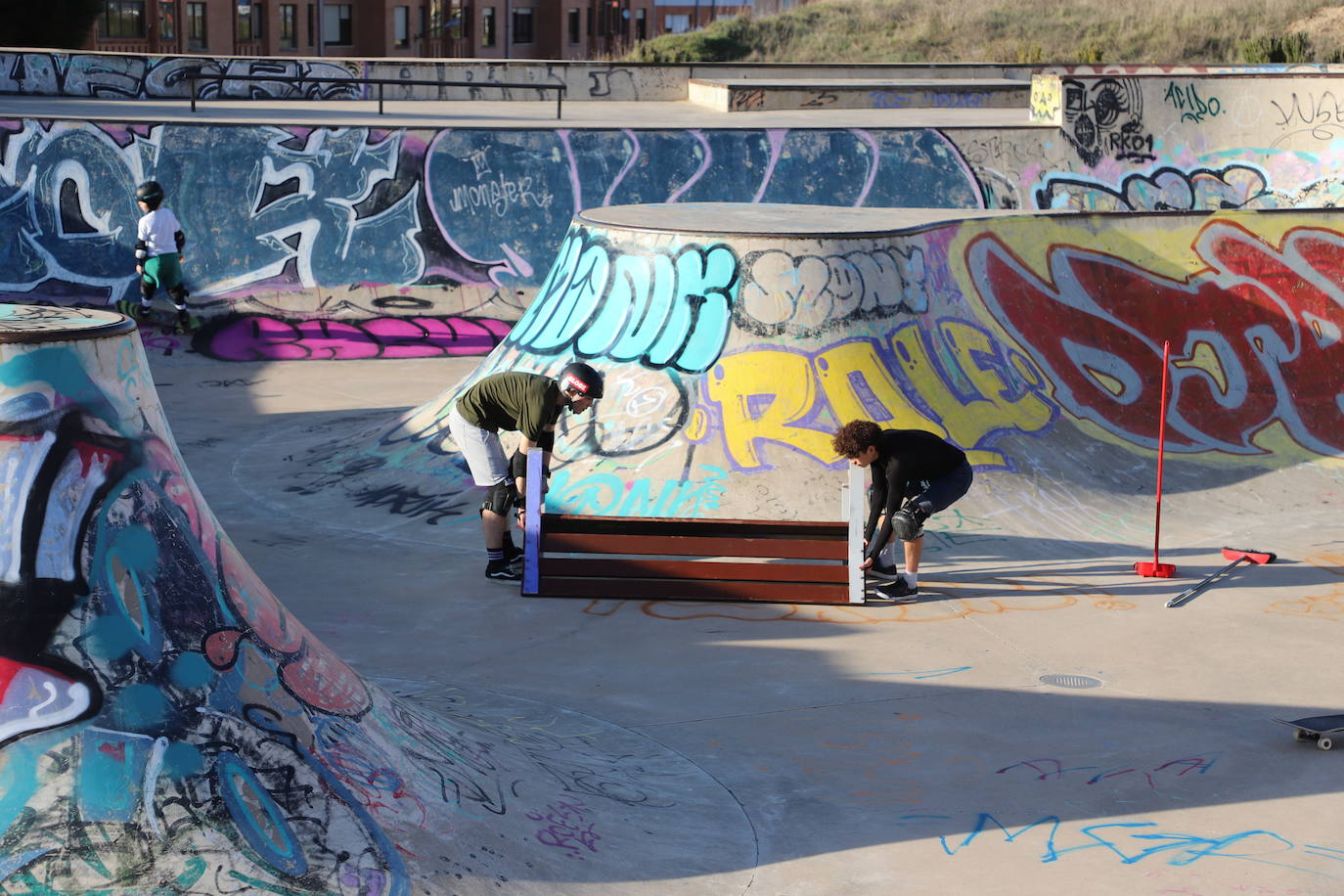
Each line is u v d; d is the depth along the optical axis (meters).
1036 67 27.28
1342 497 10.45
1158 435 10.80
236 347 15.23
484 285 16.53
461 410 8.02
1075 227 11.80
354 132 16.17
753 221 10.65
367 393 13.61
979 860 4.89
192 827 3.90
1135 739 6.07
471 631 7.40
